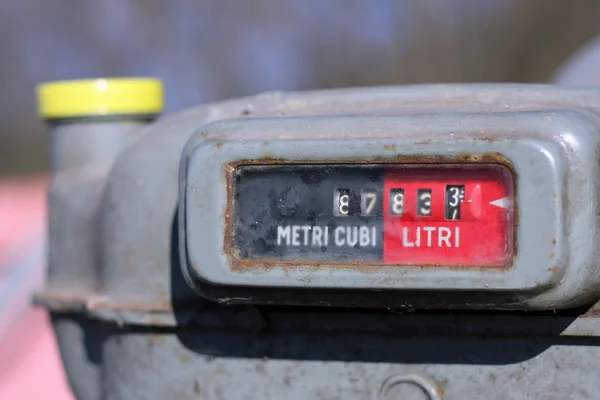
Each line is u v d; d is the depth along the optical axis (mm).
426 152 525
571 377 546
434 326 559
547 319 547
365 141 530
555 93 563
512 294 521
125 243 595
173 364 587
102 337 607
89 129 648
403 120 534
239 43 2791
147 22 2934
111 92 647
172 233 588
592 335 542
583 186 518
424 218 528
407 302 534
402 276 527
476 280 521
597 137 525
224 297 547
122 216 596
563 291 519
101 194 617
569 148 518
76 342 630
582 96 559
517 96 566
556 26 2332
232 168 540
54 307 628
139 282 593
